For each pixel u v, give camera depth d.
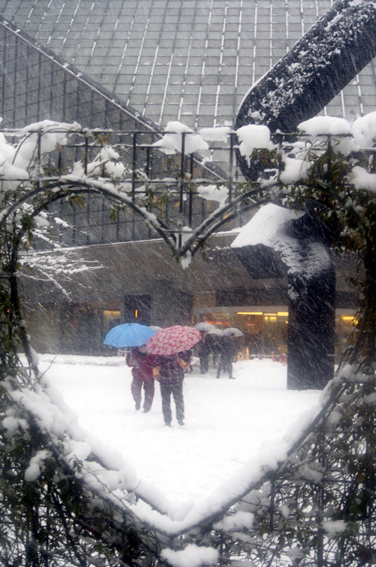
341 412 4.45
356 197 4.55
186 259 4.62
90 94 45.50
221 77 46.09
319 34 15.05
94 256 43.56
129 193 4.75
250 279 39.25
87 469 4.27
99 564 4.32
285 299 39.12
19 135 4.77
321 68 14.93
